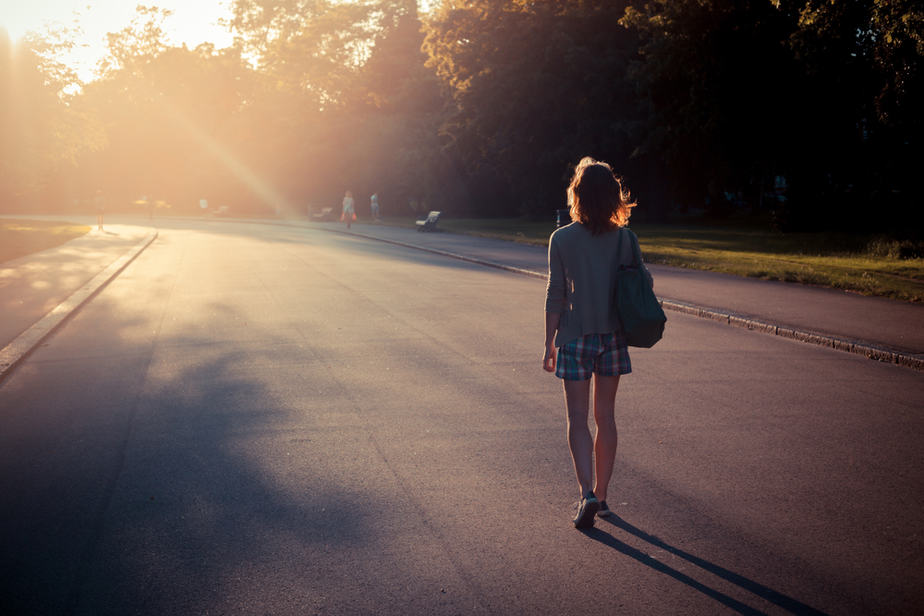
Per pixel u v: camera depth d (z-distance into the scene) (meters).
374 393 6.89
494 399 6.68
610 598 3.32
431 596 3.34
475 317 11.12
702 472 4.91
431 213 35.59
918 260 18.23
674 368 7.98
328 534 3.98
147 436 5.68
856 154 29.61
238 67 67.38
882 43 20.83
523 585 3.44
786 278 15.02
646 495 4.53
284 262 19.64
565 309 4.12
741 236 28.47
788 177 31.75
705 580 3.49
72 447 5.45
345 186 62.12
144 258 20.91
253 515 4.23
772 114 29.53
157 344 9.23
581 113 40.53
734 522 4.14
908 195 27.48
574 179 4.09
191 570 3.59
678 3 28.88
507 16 40.84
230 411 6.33
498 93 40.69
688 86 31.56
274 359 8.31
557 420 6.06
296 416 6.17
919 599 3.32
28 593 3.38
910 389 7.15
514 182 46.88
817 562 3.67
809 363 8.28
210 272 17.22
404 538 3.92
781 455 5.24
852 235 27.09
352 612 3.21
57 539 3.94
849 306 11.76
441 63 43.88
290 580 3.49
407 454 5.24
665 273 16.52
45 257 20.09
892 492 4.57
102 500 4.46
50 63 39.31
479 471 4.91
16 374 7.78
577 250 4.02
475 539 3.91
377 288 14.38
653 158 39.53
